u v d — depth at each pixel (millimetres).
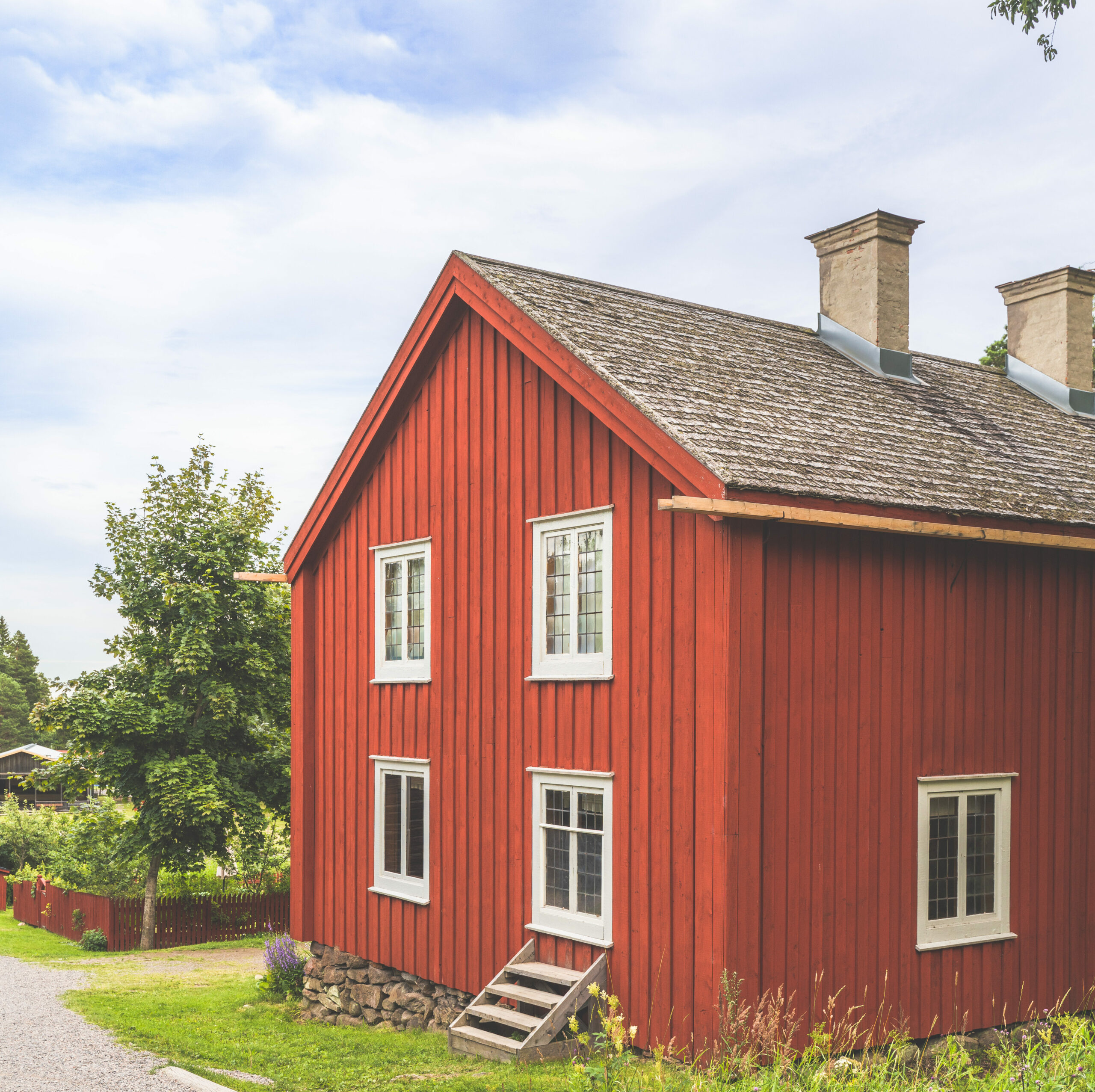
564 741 10922
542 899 11086
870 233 14773
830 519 9125
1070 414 16109
